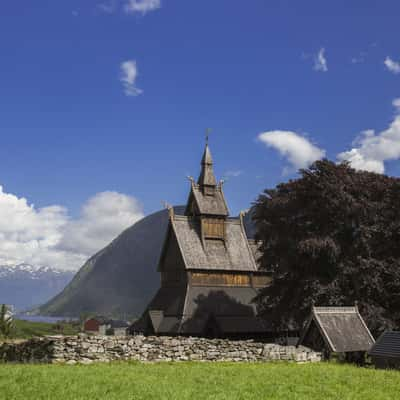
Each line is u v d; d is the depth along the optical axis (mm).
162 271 84062
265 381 31188
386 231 58500
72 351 37938
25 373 29734
